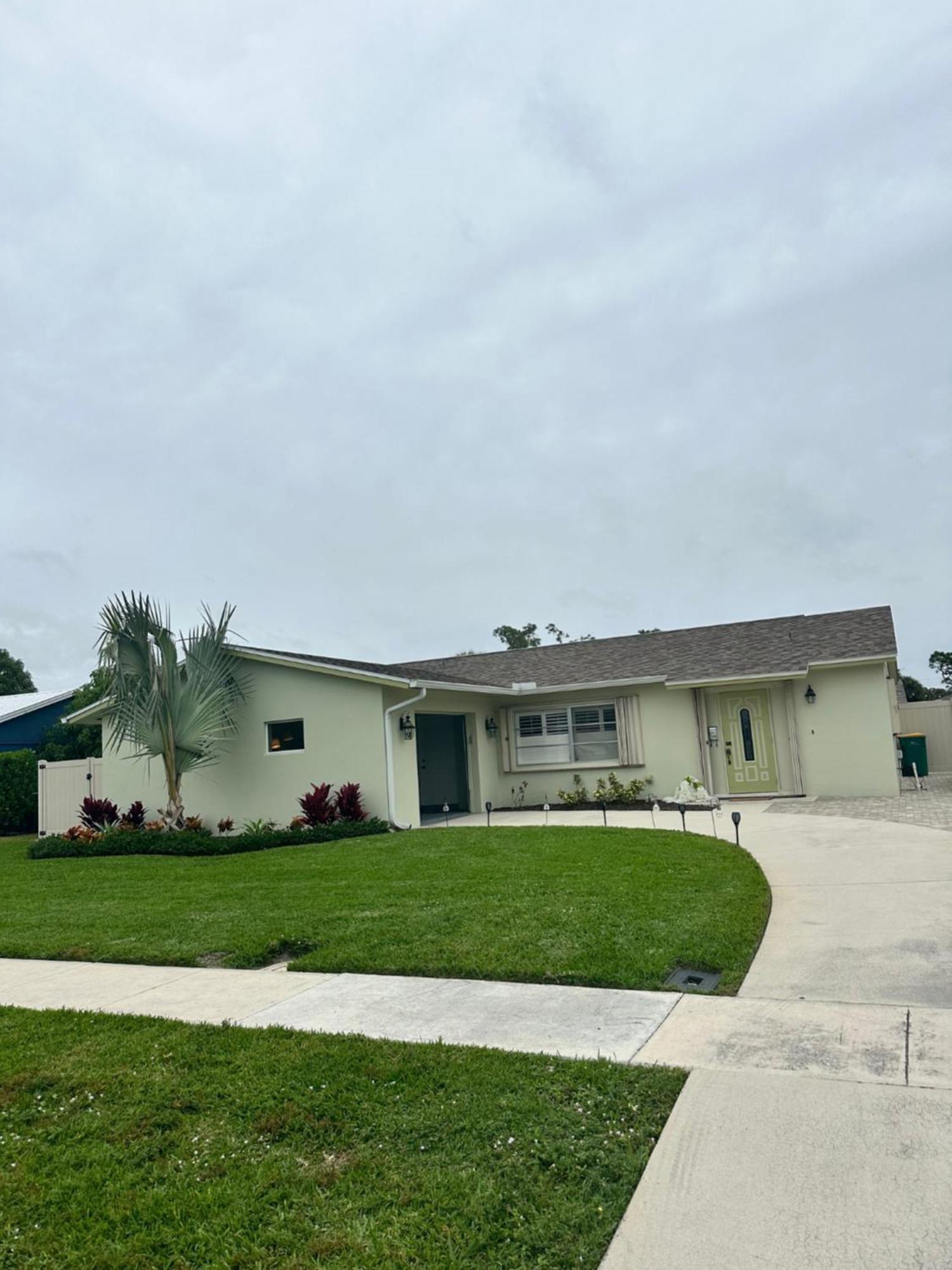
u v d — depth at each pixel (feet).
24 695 90.43
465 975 19.61
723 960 19.49
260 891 30.66
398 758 51.52
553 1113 12.47
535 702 63.00
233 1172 11.52
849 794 54.49
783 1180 10.39
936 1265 8.70
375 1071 14.23
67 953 23.80
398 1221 10.17
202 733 50.24
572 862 32.37
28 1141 12.72
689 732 58.44
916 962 18.66
